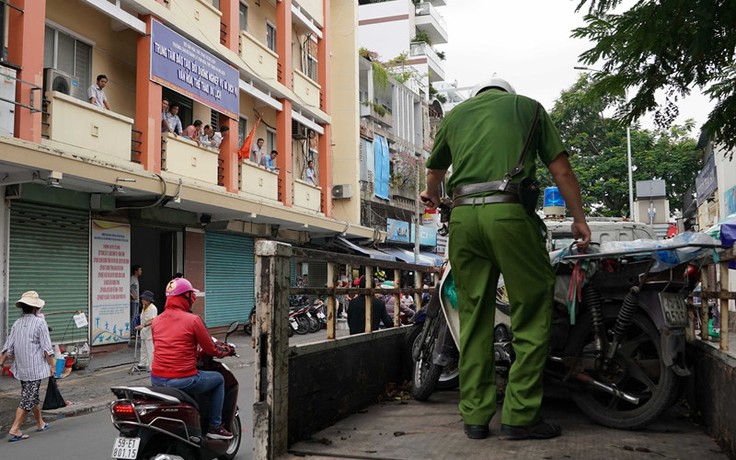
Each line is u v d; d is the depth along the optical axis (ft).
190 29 49.96
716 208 73.41
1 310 37.27
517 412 9.66
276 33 67.46
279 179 66.44
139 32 45.06
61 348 38.19
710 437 9.98
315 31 75.82
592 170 108.27
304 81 71.97
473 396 9.97
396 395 14.64
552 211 21.93
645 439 9.78
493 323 10.30
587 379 11.16
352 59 83.82
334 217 81.71
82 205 42.98
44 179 35.88
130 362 41.63
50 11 41.09
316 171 77.15
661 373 10.64
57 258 41.65
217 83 53.52
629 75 10.20
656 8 9.04
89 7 44.11
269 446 8.77
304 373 10.13
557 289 12.03
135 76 48.75
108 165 39.60
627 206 112.27
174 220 53.57
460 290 10.53
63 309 41.91
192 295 17.90
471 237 10.18
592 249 11.40
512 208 9.89
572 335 11.87
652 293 11.03
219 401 17.83
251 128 65.21
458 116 10.84
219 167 56.03
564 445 9.27
